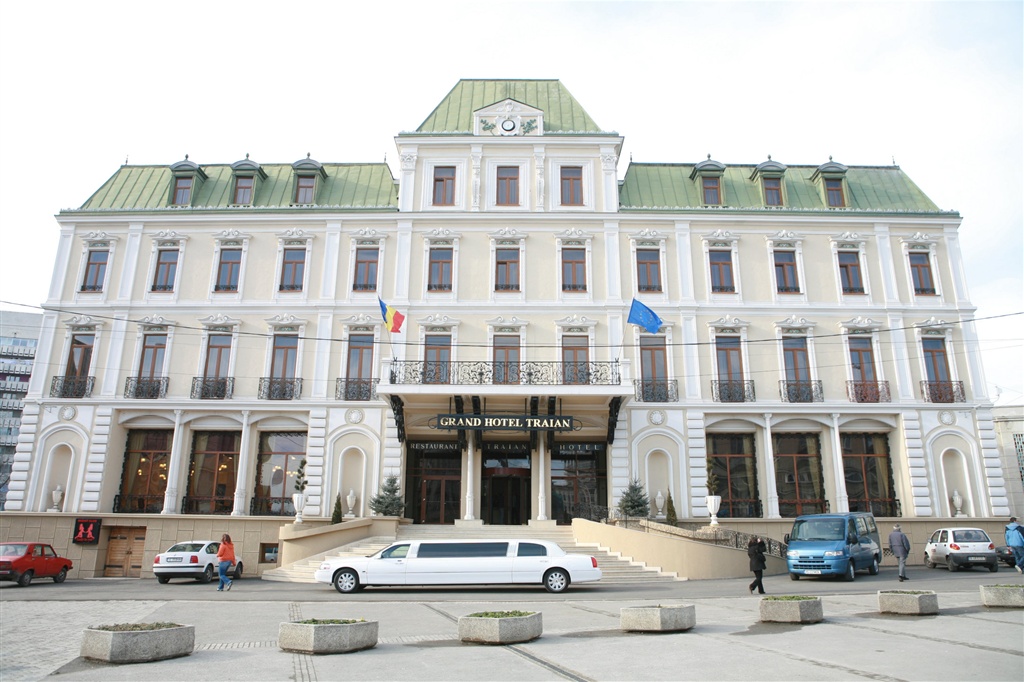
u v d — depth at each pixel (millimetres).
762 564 16500
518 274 29484
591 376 27625
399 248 29516
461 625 10086
